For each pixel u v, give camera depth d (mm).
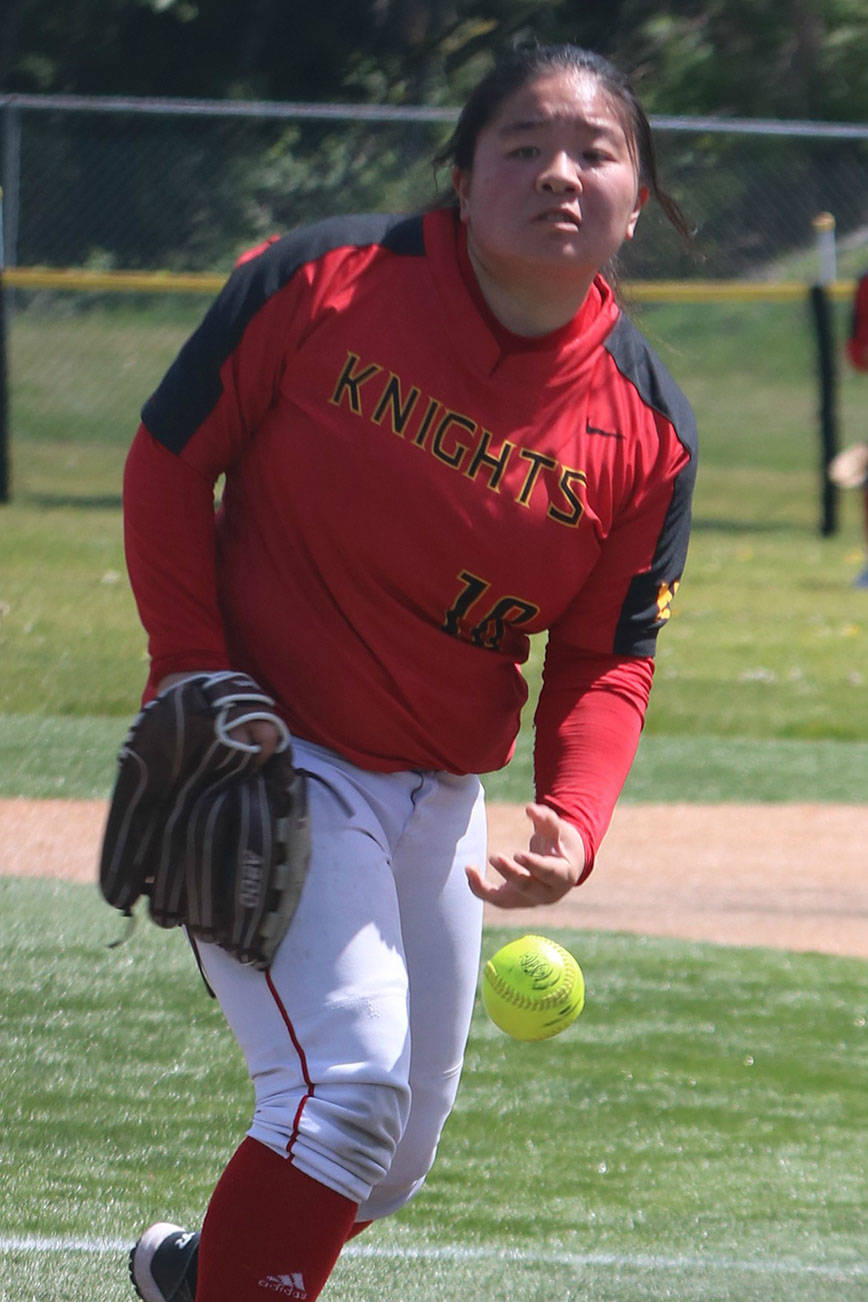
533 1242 13148
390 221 9703
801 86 98125
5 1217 13023
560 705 10445
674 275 68500
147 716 9258
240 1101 15727
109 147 82750
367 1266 12531
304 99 101000
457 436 9391
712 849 26156
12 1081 15828
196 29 99250
